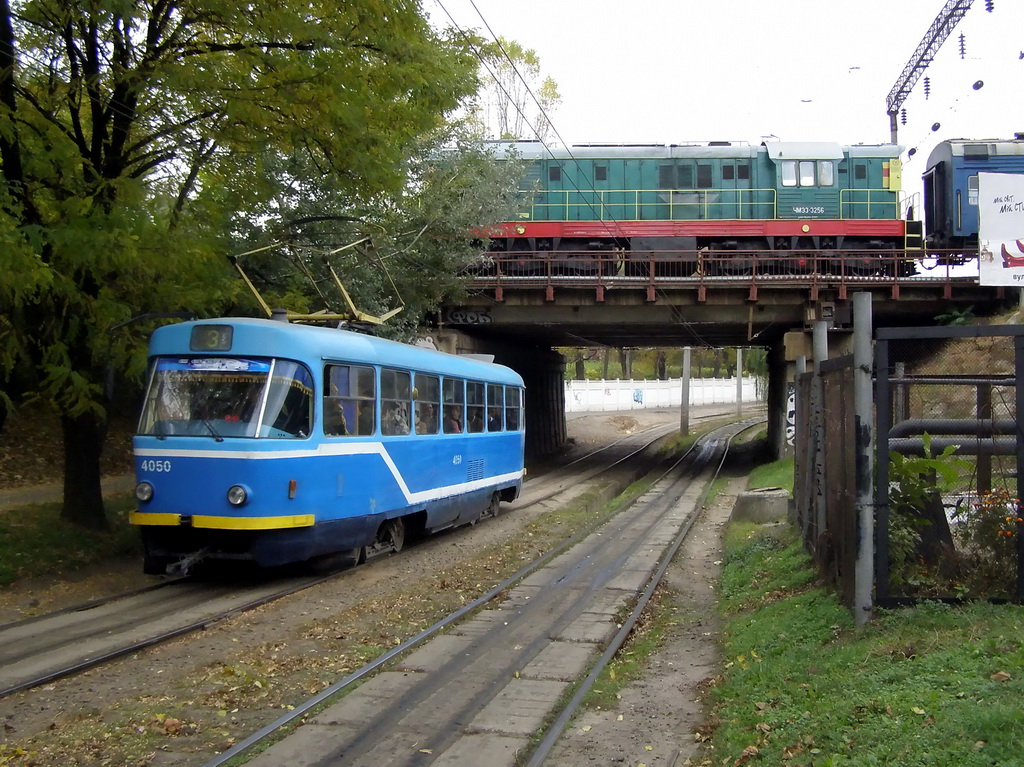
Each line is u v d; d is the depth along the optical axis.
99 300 11.04
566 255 28.45
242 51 11.13
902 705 5.19
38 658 7.60
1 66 10.65
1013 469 8.98
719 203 29.95
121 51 11.41
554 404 43.09
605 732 6.11
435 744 5.87
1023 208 17.06
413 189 21.44
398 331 21.70
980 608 6.76
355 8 11.23
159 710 6.35
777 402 34.19
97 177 11.22
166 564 10.71
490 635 8.89
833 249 28.47
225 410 10.46
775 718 5.65
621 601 10.53
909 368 17.67
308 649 8.13
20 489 16.42
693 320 27.89
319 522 10.90
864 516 7.12
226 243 13.62
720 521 18.30
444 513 15.12
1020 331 7.03
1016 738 4.40
